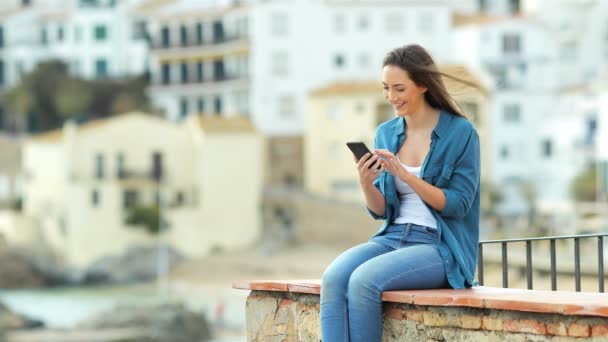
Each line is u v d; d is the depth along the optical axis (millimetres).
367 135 109375
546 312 6891
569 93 106125
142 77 134500
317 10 118062
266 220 107812
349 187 110250
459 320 7445
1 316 68000
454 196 8023
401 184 8266
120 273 100938
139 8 137875
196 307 82375
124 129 105188
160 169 106375
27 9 142875
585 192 96500
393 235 8227
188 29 128250
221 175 106250
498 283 56594
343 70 118250
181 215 104000
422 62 8133
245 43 119500
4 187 127062
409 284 7848
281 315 8711
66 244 102125
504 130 109625
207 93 126625
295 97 118062
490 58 112062
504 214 103938
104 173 104625
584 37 115062
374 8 117750
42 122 135000
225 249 105500
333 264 7996
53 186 104688
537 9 119938
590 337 6770
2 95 138625
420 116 8312
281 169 117000
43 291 99000
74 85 132875
